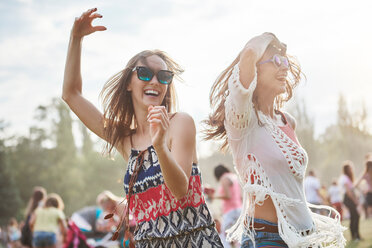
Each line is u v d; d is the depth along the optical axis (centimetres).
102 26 357
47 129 8775
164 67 330
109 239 1129
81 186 8500
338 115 7338
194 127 304
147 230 305
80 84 368
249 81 325
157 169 302
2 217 7219
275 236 324
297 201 323
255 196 328
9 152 8562
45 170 8531
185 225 294
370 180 1315
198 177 306
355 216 1188
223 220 886
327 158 7244
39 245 1116
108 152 354
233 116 328
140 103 328
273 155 326
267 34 334
